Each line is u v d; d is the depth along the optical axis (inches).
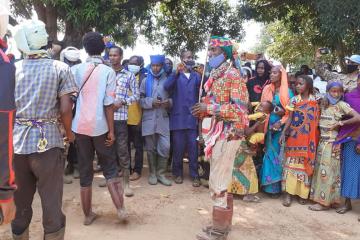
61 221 118.4
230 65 139.7
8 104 64.7
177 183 220.2
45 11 354.0
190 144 215.8
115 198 157.5
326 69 255.0
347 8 303.4
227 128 137.8
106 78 148.6
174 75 211.9
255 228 165.2
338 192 189.9
